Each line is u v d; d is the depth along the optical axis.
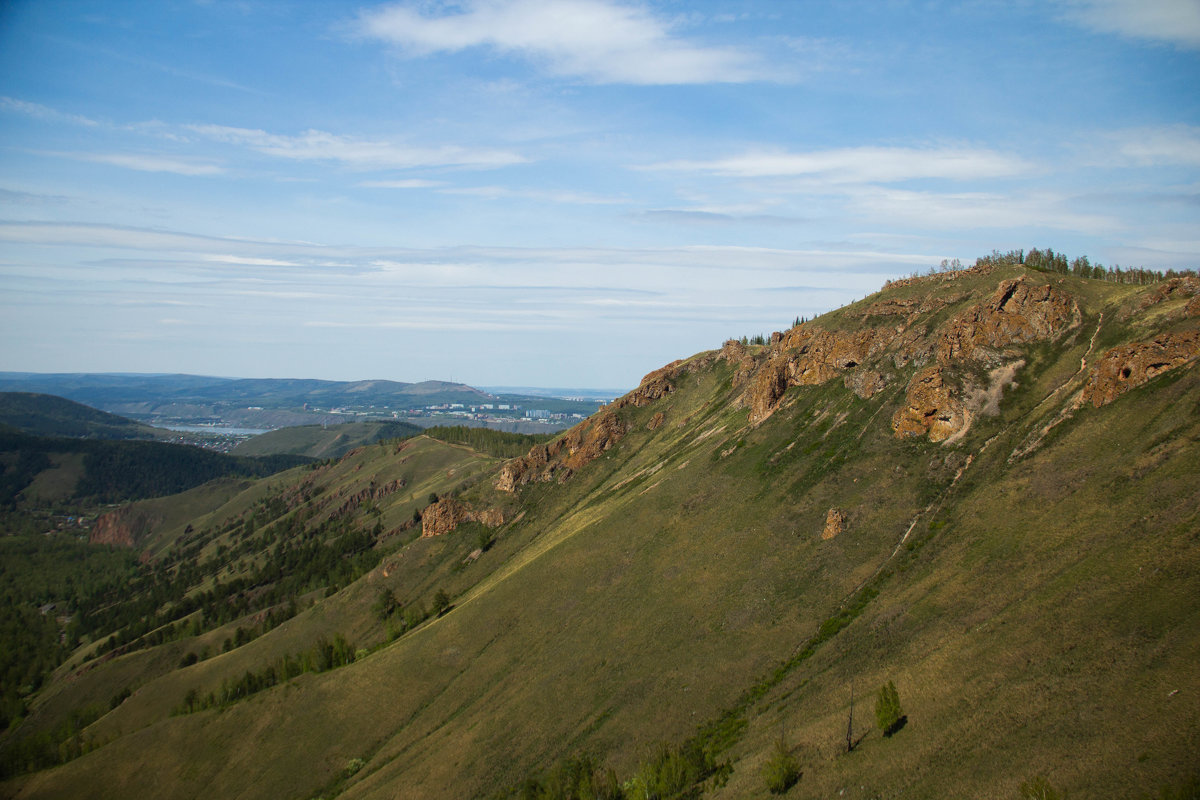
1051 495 106.56
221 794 144.88
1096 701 64.88
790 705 95.38
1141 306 140.12
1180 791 49.06
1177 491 87.56
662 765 89.38
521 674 139.38
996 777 61.66
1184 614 68.94
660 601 138.50
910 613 100.75
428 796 114.25
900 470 138.38
